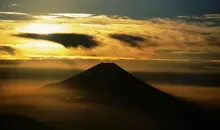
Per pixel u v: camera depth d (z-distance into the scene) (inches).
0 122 5890.8
